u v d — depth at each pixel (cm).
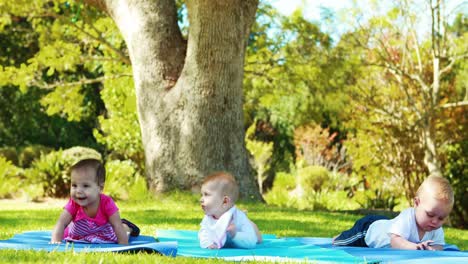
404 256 500
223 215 579
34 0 1856
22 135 3012
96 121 2995
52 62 1992
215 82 1430
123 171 1897
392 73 1916
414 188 1875
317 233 882
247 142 3008
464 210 1808
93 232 584
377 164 1961
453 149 1866
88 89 2950
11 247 505
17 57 2859
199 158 1429
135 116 2100
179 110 1452
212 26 1393
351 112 2033
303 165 3008
